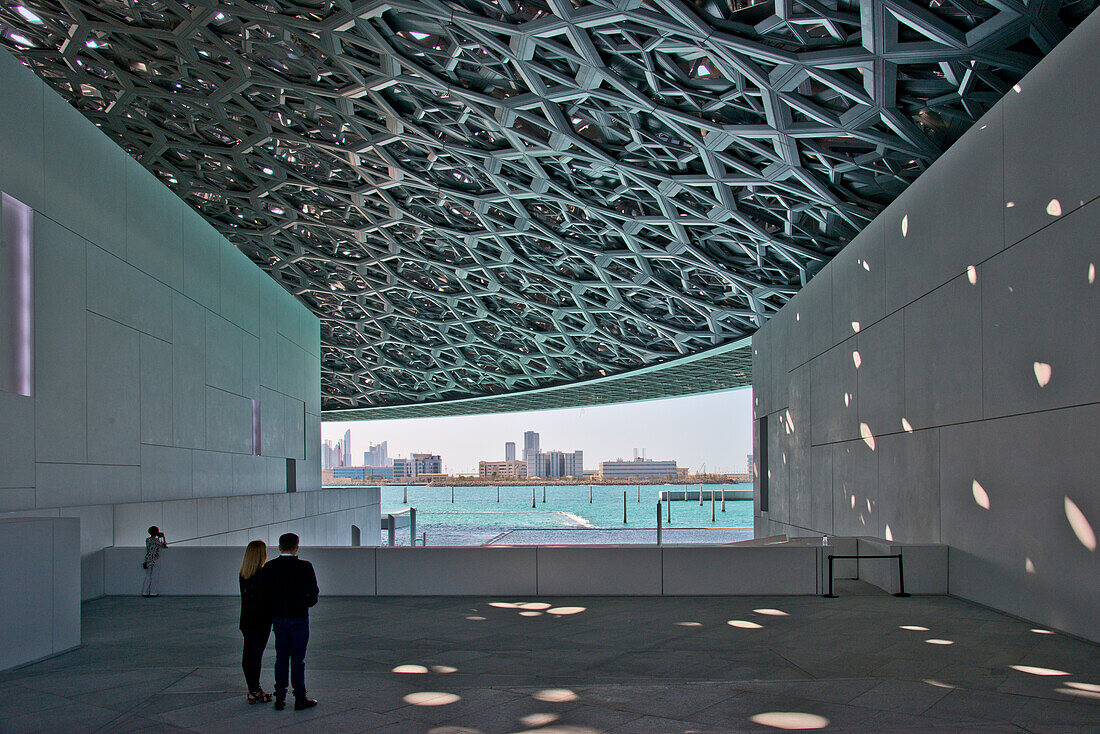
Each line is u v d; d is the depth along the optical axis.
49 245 14.73
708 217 23.53
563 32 15.94
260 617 6.77
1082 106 9.34
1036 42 12.41
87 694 7.09
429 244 33.53
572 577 12.90
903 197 15.12
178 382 20.64
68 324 15.29
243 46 19.94
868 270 17.16
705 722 5.86
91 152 16.33
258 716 6.27
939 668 7.91
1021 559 10.68
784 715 6.02
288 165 27.34
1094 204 9.11
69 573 9.34
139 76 22.20
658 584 12.84
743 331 33.59
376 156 25.12
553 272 33.28
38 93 14.48
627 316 36.31
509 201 27.00
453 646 9.22
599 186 23.97
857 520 17.86
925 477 13.96
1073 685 7.08
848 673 7.78
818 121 16.31
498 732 5.72
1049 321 10.02
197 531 20.20
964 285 12.43
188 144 26.25
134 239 18.20
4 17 20.12
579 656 8.65
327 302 42.53
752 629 10.08
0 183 13.38
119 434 17.25
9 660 8.27
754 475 29.27
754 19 14.30
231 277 24.97
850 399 18.41
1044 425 10.12
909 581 12.79
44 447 14.34
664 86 17.31
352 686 7.27
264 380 28.25
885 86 14.39
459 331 45.19
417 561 13.05
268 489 28.45
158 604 12.74
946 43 12.77
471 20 16.36
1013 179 10.91
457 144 23.25
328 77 20.89
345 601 12.51
